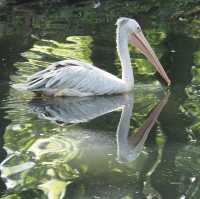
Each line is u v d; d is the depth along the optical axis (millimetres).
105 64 16922
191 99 14430
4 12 23531
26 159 10734
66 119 13078
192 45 19203
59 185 9742
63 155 10977
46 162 10625
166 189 9734
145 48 16078
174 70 16609
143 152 11273
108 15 23641
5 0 24172
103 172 10297
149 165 10680
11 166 10438
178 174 10312
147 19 23281
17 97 14211
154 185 9875
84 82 14914
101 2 25766
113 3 25656
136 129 12555
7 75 15555
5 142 11570
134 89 15383
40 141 11664
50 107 13922
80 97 14898
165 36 20516
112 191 9594
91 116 13414
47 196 9305
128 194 9469
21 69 16062
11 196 9328
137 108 13977
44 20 22547
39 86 14477
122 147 11469
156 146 11586
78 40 19484
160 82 15789
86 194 9383
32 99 14422
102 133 12305
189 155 11125
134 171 10383
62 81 14719
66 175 10102
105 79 15078
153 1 25906
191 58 17688
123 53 15469
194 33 20969
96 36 20109
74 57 17438
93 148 11375
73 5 25062
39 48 18344
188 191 9680
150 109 13844
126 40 15680
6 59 17062
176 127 12602
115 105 14266
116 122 12992
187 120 13008
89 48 18516
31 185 9703
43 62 16812
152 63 16047
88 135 12109
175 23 22641
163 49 18719
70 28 21281
